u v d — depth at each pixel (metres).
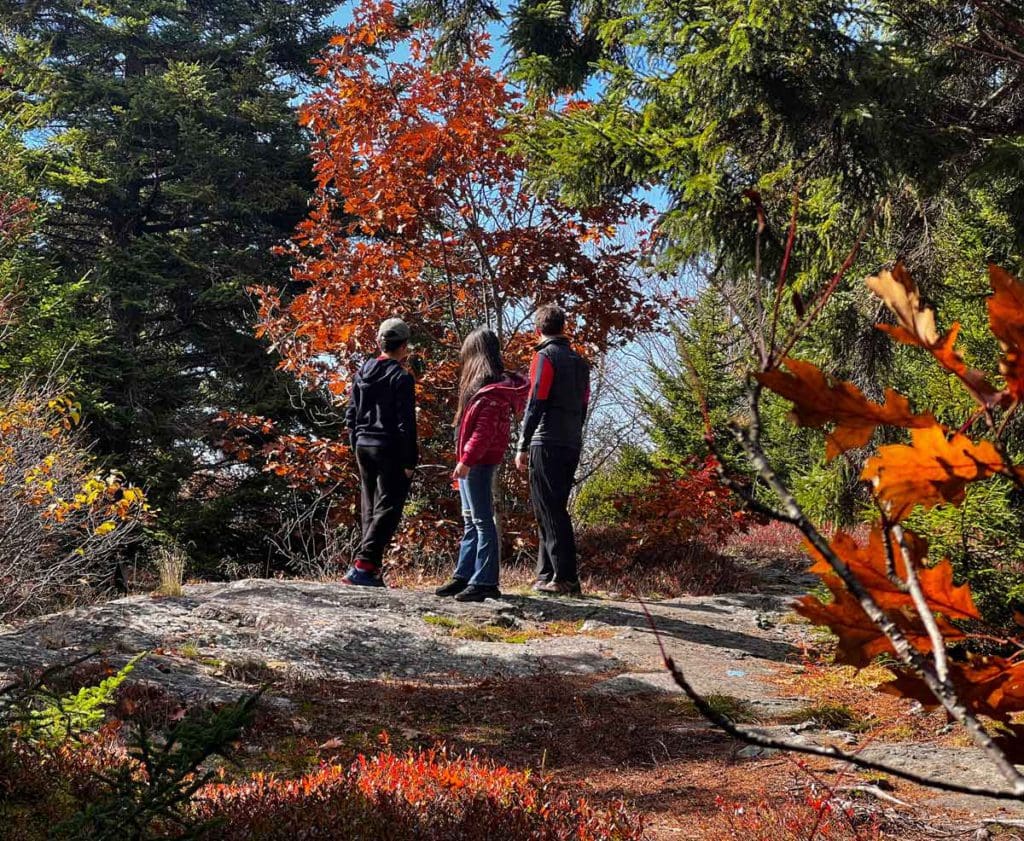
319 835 2.81
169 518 17.28
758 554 12.52
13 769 3.01
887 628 0.81
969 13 6.22
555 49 13.18
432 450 11.77
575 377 7.67
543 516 7.84
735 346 14.29
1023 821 3.28
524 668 5.81
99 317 19.25
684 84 6.48
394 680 5.46
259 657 5.55
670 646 6.48
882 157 6.26
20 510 8.62
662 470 10.98
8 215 15.82
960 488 0.89
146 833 2.54
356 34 11.38
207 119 21.42
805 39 6.13
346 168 11.28
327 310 11.23
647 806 3.62
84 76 21.36
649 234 11.37
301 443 11.95
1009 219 7.18
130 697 4.35
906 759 4.07
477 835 2.89
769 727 4.65
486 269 11.02
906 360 7.93
